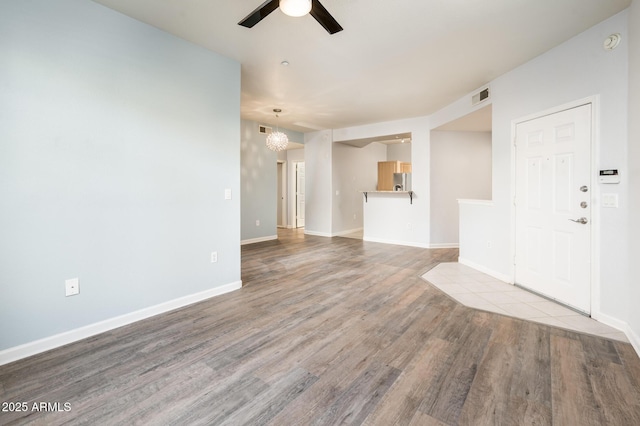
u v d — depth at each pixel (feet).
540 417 4.95
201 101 10.15
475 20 8.43
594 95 8.64
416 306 9.81
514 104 11.67
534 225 10.85
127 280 8.52
